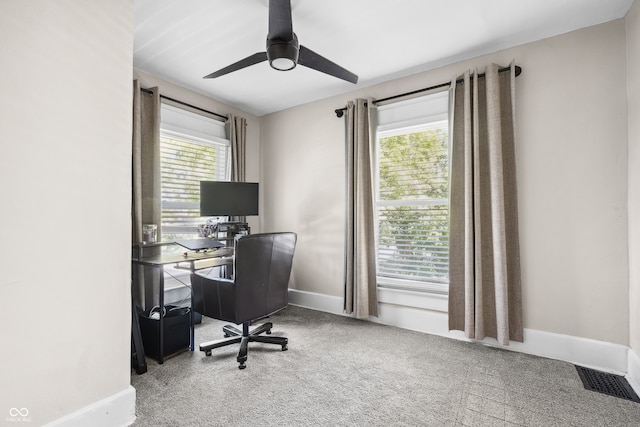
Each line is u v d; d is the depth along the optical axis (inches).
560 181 85.5
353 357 86.4
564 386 71.1
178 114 120.1
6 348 46.1
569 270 84.1
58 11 52.0
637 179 72.1
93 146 56.4
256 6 75.0
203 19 80.0
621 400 65.6
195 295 89.4
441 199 108.6
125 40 61.5
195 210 127.6
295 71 109.0
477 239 91.9
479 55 98.5
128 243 61.7
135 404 62.6
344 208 127.9
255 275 83.2
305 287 139.6
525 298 89.9
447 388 70.4
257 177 155.7
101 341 56.7
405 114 114.0
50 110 50.9
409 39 89.8
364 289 114.3
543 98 88.0
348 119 122.5
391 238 118.5
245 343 87.2
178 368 79.7
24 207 48.1
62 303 52.0
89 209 55.7
